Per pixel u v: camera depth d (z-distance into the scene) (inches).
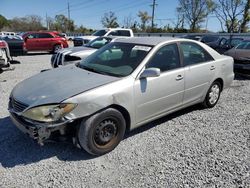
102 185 108.7
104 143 131.2
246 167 122.5
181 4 1958.7
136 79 138.5
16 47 526.9
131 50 157.5
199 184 109.8
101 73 145.0
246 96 245.0
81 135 122.6
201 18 1918.1
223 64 201.8
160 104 154.1
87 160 126.9
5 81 295.3
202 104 199.6
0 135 149.5
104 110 126.3
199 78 179.0
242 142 148.4
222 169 120.7
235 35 964.0
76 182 110.2
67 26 2910.9
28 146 137.9
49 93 123.0
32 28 2883.9
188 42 176.9
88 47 345.7
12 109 127.7
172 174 116.5
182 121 178.1
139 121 146.0
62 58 307.7
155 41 161.6
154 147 140.6
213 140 150.4
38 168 119.3
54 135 120.3
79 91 121.8
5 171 116.4
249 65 313.9
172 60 161.5
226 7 1464.1
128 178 113.5
